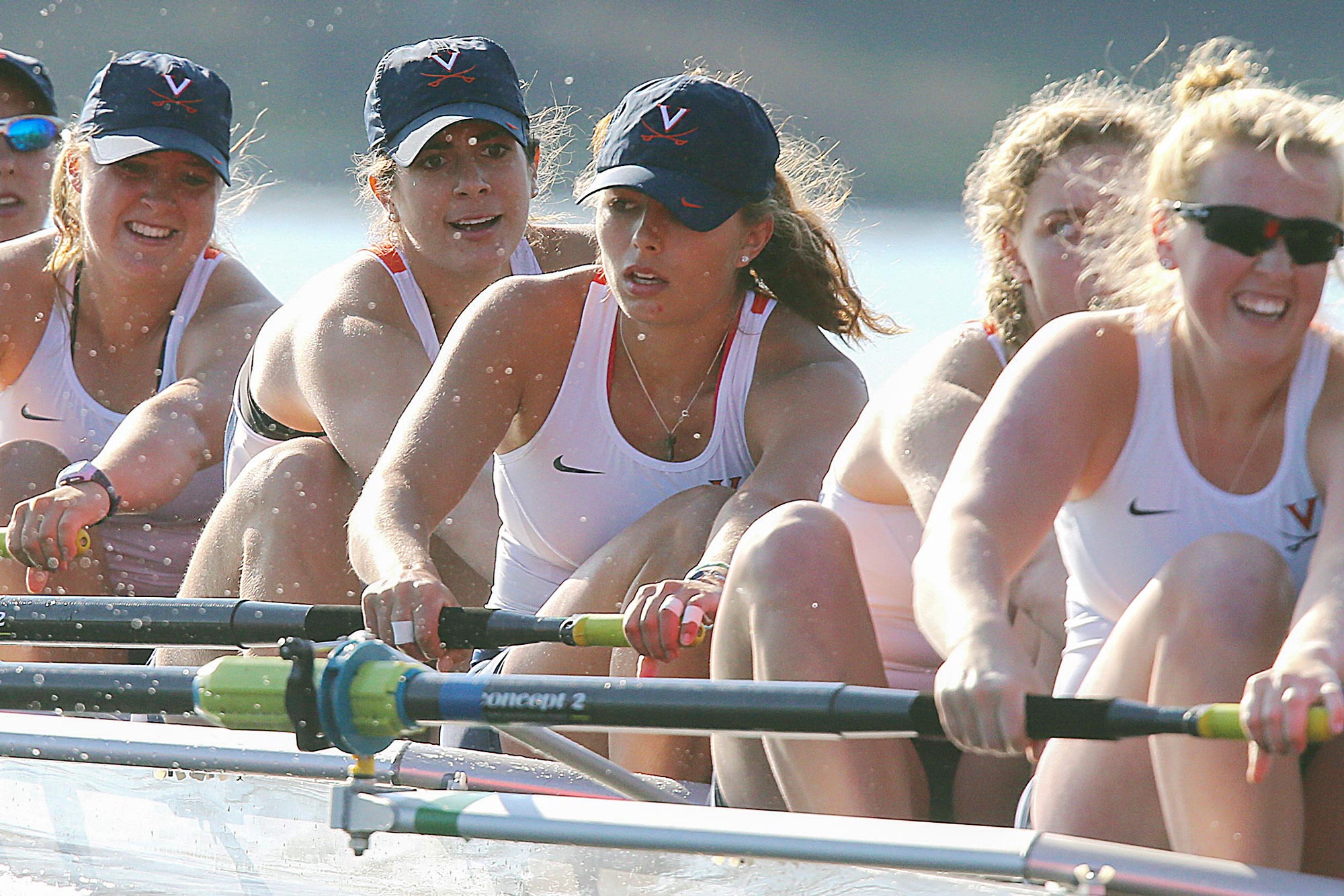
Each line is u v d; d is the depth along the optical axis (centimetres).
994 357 1193
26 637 1192
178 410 1731
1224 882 802
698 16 5469
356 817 963
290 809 1123
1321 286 927
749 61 5312
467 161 1603
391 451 1317
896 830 877
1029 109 1264
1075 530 1045
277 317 1698
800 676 969
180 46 6000
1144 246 1023
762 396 1325
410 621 1138
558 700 924
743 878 945
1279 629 852
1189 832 854
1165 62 4250
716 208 1242
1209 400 979
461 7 5819
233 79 5872
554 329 1338
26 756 1181
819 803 982
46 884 1169
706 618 1083
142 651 1747
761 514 1188
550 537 1380
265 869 1123
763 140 1288
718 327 1329
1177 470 991
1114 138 1154
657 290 1253
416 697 945
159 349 1847
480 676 945
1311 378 966
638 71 5503
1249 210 904
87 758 1165
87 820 1184
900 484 1166
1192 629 855
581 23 5662
